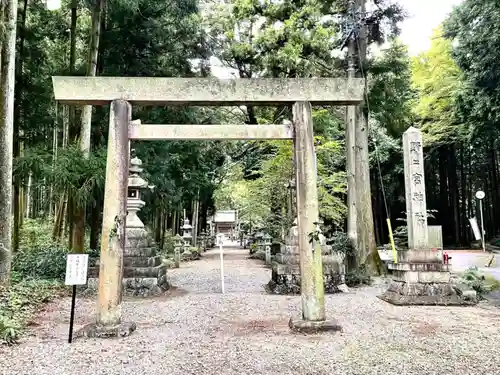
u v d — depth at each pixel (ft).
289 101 19.86
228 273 47.73
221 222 128.77
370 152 77.51
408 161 29.22
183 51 52.24
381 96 43.75
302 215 19.33
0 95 27.27
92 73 38.04
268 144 51.19
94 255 35.63
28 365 14.34
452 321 21.67
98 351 15.94
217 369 13.94
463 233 94.84
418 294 26.78
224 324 20.90
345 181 50.47
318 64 46.32
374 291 32.96
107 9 41.14
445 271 27.17
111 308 18.17
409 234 28.84
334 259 33.01
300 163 19.49
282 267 31.96
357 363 14.58
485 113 58.34
